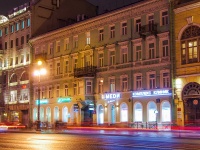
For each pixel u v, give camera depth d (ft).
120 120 158.10
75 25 183.52
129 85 155.63
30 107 213.46
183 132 120.26
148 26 146.51
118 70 160.86
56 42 198.39
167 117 139.74
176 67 136.77
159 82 143.84
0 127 191.42
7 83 238.07
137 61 153.17
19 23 229.66
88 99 172.35
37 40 211.82
